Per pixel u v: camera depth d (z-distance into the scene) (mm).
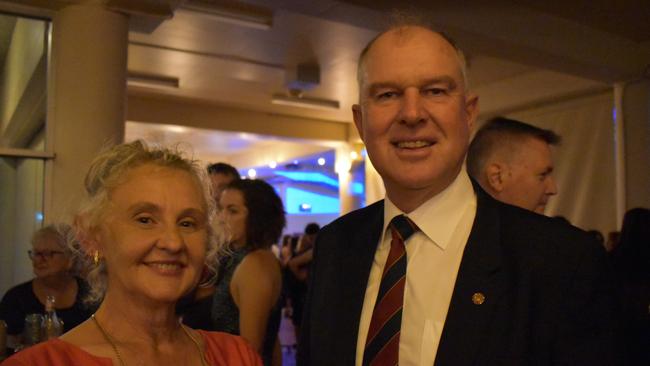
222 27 5047
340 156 9539
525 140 1694
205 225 1112
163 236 1026
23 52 3527
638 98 5352
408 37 1163
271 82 6891
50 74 3508
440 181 1174
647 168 5266
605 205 6242
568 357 1019
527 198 1682
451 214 1196
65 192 3365
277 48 5590
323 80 6734
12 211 3350
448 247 1175
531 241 1119
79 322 2553
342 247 1367
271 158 11477
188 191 1079
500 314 1068
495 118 1858
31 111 3523
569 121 6648
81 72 3422
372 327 1169
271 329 2141
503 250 1136
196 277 1083
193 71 6438
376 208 1383
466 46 4430
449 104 1144
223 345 1199
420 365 1093
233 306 2098
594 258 1071
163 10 3604
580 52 4801
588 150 6438
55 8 3475
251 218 2174
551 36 4594
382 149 1169
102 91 3441
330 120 9211
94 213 1055
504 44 4395
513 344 1037
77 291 2609
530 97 6703
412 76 1130
